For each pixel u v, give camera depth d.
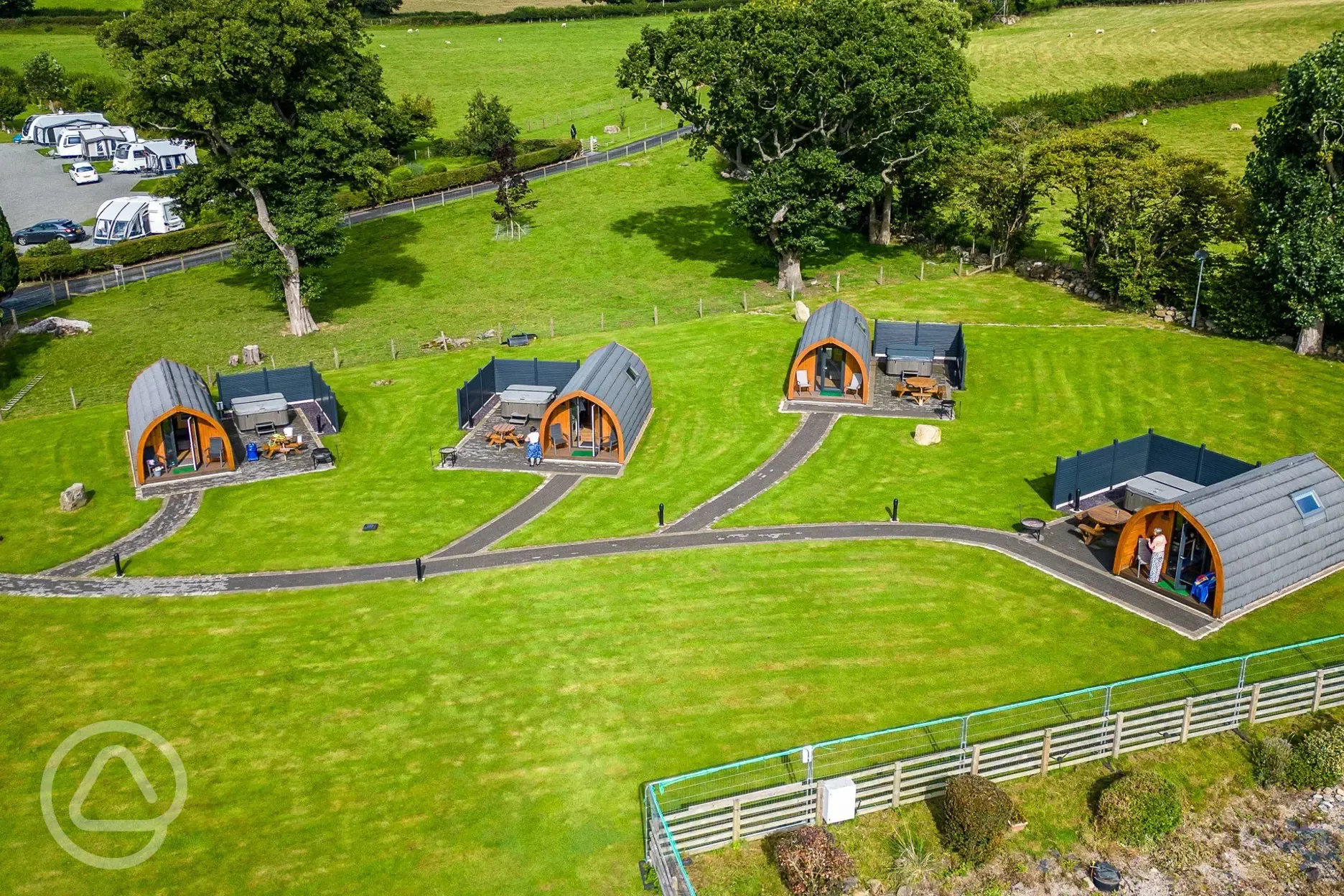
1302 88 61.62
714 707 37.16
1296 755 34.31
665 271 94.81
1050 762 34.41
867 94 77.75
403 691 38.66
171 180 78.06
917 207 102.12
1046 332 73.38
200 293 92.00
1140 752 35.19
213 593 46.12
